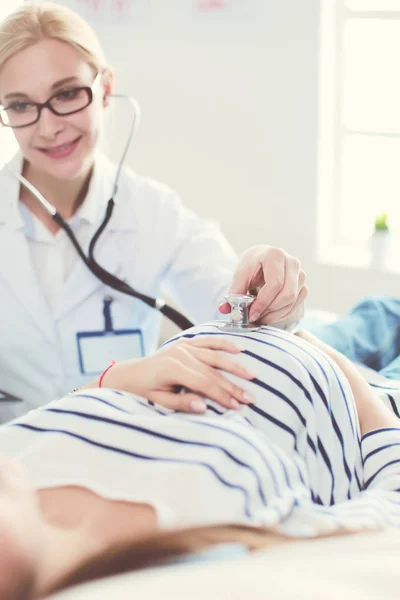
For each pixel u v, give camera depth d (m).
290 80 2.64
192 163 2.86
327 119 2.70
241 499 0.72
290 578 0.50
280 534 0.69
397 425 0.99
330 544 0.62
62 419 0.87
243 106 2.73
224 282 1.65
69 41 1.48
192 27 2.73
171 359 0.94
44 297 1.61
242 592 0.47
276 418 0.89
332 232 2.87
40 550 0.58
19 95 1.47
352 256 2.76
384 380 1.34
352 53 2.75
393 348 1.62
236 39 2.68
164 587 0.48
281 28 2.61
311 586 0.49
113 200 1.63
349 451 0.92
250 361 0.93
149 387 0.94
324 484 0.89
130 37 2.82
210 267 1.68
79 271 1.62
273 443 0.86
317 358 0.96
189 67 2.77
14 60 1.46
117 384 0.97
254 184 2.79
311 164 2.68
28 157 1.54
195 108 2.80
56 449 0.82
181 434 0.81
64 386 1.65
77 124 1.50
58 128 1.49
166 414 0.91
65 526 0.66
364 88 2.77
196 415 0.89
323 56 2.60
